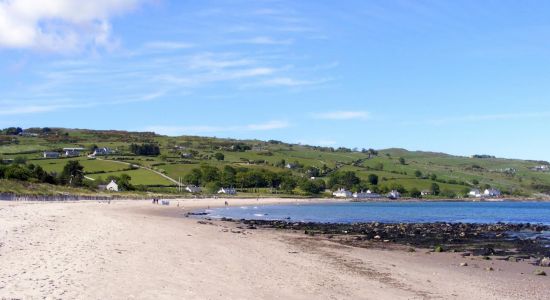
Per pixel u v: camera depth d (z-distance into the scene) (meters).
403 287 23.11
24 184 111.69
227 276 22.80
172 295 18.31
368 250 38.50
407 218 96.38
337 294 20.66
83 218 52.03
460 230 60.91
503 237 52.03
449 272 28.53
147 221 56.31
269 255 31.36
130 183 177.88
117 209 87.81
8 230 33.38
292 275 24.33
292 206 160.25
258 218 89.75
